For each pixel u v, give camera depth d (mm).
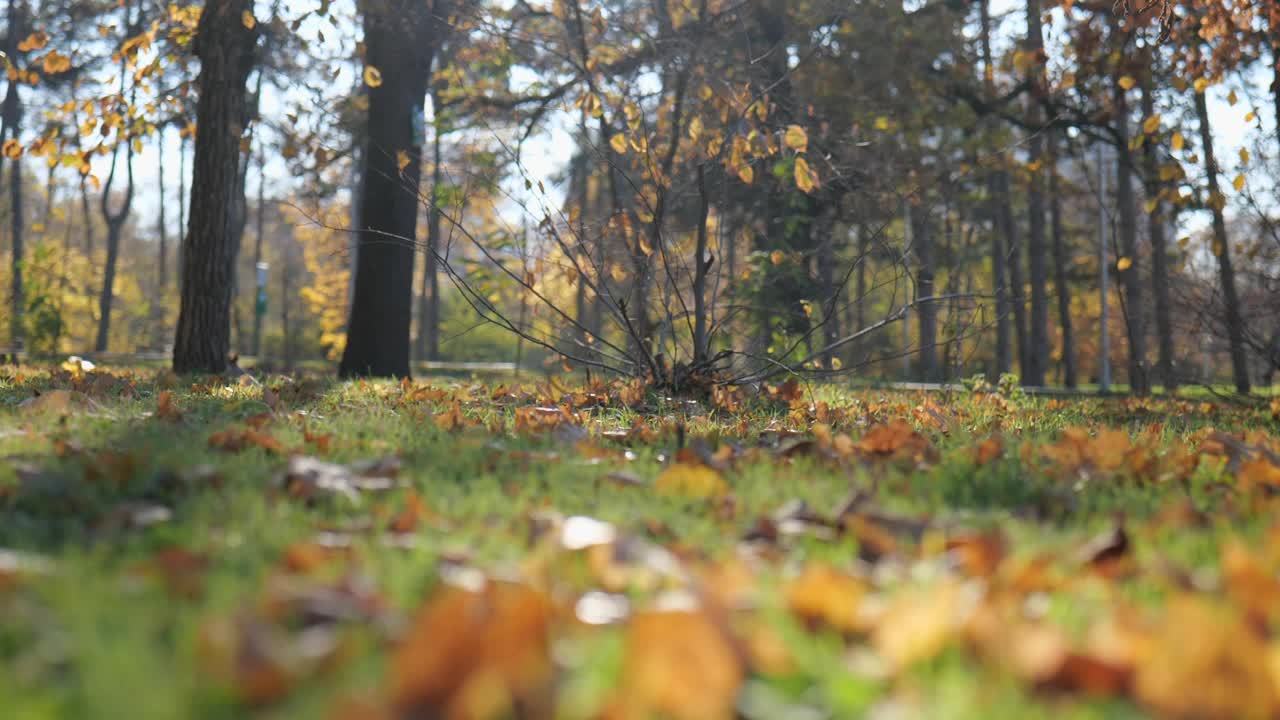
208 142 11914
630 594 2127
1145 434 6285
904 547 2594
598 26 7949
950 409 7180
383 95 13773
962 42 17578
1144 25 8312
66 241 53188
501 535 2578
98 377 8008
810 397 8219
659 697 1453
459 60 11617
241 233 38812
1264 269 9688
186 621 1727
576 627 1824
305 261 52656
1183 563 2518
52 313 25531
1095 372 46000
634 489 3502
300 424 5109
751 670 1640
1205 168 8789
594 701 1469
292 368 23188
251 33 11609
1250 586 2086
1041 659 1615
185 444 4109
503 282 9953
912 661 1668
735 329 9055
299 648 1587
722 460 4156
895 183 10422
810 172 6699
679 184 8359
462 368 28547
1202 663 1520
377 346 14312
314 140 8719
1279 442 5418
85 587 1903
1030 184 19906
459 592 1737
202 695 1434
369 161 14023
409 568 2170
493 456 4121
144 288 71812
